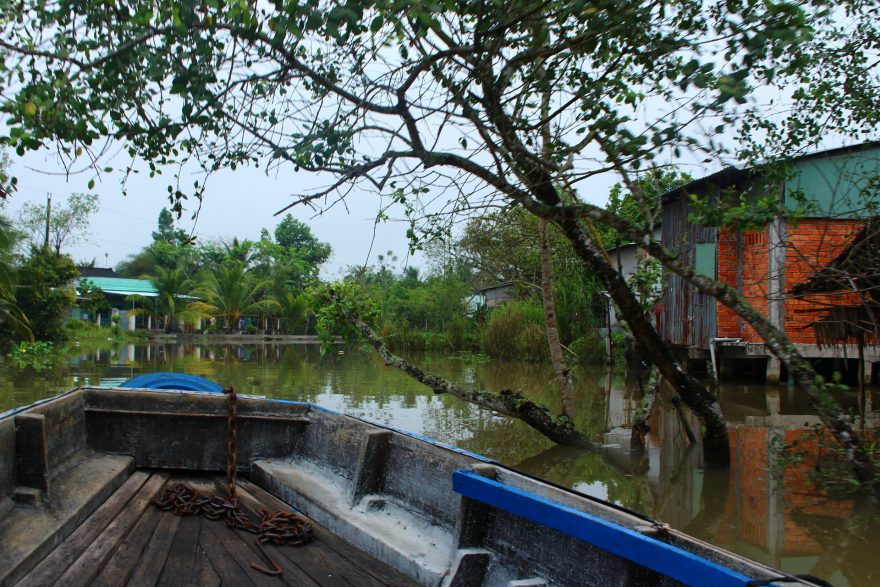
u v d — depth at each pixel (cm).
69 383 1285
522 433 848
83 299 3403
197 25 317
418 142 438
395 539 359
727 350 1282
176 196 410
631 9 357
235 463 418
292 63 354
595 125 412
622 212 725
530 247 1480
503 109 436
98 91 353
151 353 2306
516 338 2006
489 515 330
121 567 313
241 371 1619
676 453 742
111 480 423
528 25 385
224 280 4172
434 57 380
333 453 482
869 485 546
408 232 561
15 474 362
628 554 240
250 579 315
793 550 453
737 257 1323
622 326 750
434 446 394
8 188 353
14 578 287
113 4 330
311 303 850
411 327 3359
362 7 296
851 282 700
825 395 553
